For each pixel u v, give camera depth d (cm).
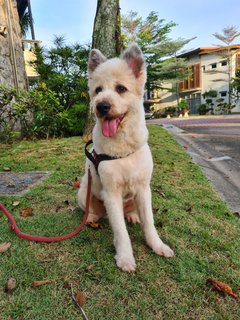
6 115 166
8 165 115
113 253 53
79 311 40
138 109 55
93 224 63
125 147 53
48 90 177
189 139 201
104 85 57
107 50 153
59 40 224
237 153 147
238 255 52
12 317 38
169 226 63
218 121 401
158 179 94
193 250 54
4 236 58
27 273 47
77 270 48
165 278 46
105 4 152
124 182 55
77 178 94
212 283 44
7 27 188
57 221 65
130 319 38
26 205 74
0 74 177
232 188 90
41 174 102
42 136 193
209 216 68
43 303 41
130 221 67
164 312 39
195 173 102
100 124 54
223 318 39
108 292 43
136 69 58
